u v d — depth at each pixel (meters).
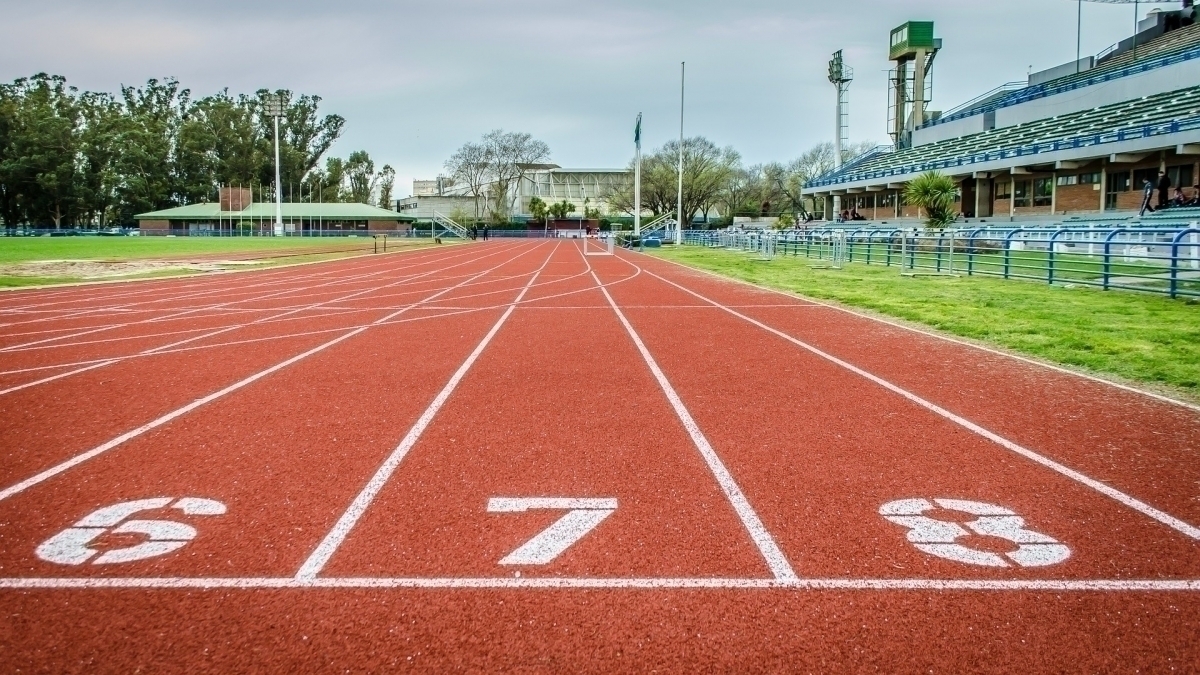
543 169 126.94
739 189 99.19
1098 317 13.46
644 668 3.30
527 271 30.92
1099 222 28.94
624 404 7.89
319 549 4.46
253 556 4.37
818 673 3.27
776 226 61.47
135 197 101.19
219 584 4.05
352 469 5.85
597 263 36.62
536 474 5.73
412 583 4.05
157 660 3.38
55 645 3.49
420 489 5.42
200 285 23.86
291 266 34.12
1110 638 3.54
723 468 5.86
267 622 3.68
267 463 5.99
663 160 89.06
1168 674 3.26
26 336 12.95
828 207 68.12
